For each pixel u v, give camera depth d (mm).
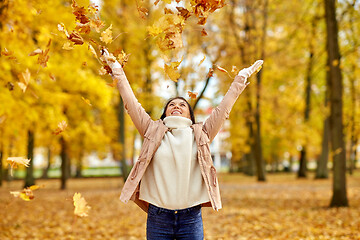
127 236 6785
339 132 10352
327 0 10508
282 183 22172
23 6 5438
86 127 16203
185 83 11594
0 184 23500
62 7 6656
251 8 19953
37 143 19500
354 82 20344
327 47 10625
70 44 2686
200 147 2793
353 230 6738
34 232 7051
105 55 2793
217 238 6520
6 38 6102
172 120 2857
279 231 6859
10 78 6480
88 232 7125
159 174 2723
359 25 12734
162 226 2682
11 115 8680
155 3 2756
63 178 19953
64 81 10180
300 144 26109
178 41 2742
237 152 32219
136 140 26016
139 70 15203
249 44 19625
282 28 21281
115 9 12875
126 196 2684
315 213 9172
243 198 13578
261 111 24344
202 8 2691
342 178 10289
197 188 2719
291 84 24688
